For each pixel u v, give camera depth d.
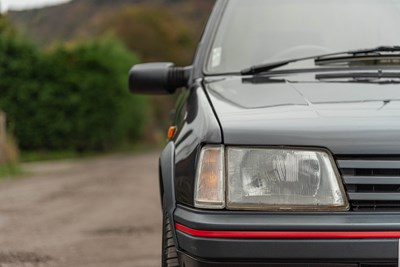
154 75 5.25
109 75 36.81
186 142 3.95
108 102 36.84
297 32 5.02
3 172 19.73
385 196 3.47
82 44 36.22
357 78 4.33
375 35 4.92
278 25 5.09
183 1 112.00
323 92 4.08
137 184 16.06
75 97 34.72
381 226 3.36
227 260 3.44
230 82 4.55
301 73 4.61
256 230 3.41
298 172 3.57
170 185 3.94
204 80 4.80
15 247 8.30
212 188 3.61
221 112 3.91
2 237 9.00
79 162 28.25
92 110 35.97
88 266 7.22
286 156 3.59
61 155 33.62
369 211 3.47
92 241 8.60
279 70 4.68
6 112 33.34
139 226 9.67
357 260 3.37
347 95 3.98
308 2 5.24
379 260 3.37
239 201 3.57
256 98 4.09
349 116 3.67
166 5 110.69
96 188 15.21
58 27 54.38
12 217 10.78
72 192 14.42
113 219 10.37
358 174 3.52
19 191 14.77
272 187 3.57
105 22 73.94
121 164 25.52
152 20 74.12
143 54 71.75
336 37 4.94
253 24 5.14
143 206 11.80
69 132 34.97
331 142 3.56
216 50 5.04
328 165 3.55
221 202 3.57
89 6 79.62
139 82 5.27
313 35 4.98
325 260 3.38
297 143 3.58
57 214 11.04
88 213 11.09
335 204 3.50
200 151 3.71
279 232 3.39
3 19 35.31
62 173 20.42
